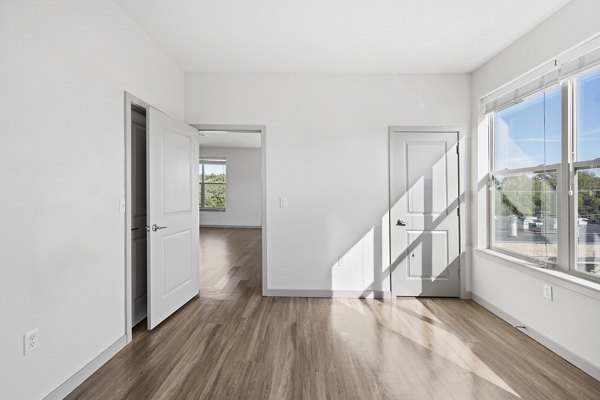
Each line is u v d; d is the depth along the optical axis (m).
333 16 2.55
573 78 2.36
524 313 2.75
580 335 2.18
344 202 3.69
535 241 2.81
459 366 2.19
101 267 2.24
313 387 1.95
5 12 1.52
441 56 3.25
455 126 3.64
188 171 3.45
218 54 3.25
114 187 2.40
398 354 2.35
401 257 3.69
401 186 3.68
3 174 1.51
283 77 3.69
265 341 2.56
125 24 2.53
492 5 2.38
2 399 1.51
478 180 3.54
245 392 1.90
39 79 1.72
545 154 2.67
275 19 2.60
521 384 1.99
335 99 3.69
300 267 3.70
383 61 3.38
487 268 3.33
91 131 2.14
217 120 3.70
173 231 3.12
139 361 2.26
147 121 2.73
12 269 1.56
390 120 3.68
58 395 1.82
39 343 1.71
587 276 2.26
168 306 3.03
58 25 1.85
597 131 2.20
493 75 3.25
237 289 3.96
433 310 3.28
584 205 2.30
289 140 3.70
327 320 2.99
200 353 2.37
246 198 10.70
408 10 2.46
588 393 1.90
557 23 2.42
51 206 1.80
